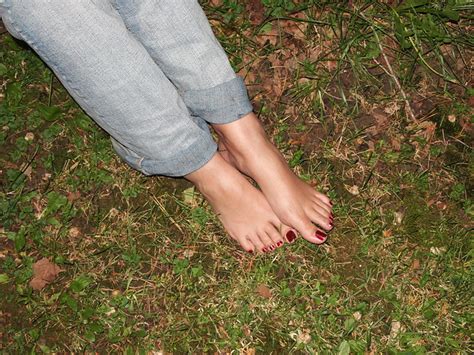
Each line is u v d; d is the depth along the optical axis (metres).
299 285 1.18
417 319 1.17
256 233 1.17
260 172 1.11
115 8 0.97
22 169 1.22
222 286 1.18
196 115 1.08
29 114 1.24
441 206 1.22
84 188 1.22
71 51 0.90
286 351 1.16
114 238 1.20
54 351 1.15
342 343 1.15
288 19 1.29
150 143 1.00
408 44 1.27
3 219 1.19
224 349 1.16
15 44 1.25
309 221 1.16
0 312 1.16
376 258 1.20
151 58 0.98
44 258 1.19
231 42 1.28
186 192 1.22
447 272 1.19
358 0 1.29
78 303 1.17
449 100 1.27
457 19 1.26
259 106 1.26
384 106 1.27
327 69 1.28
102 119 0.99
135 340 1.16
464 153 1.25
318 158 1.24
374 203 1.22
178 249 1.20
